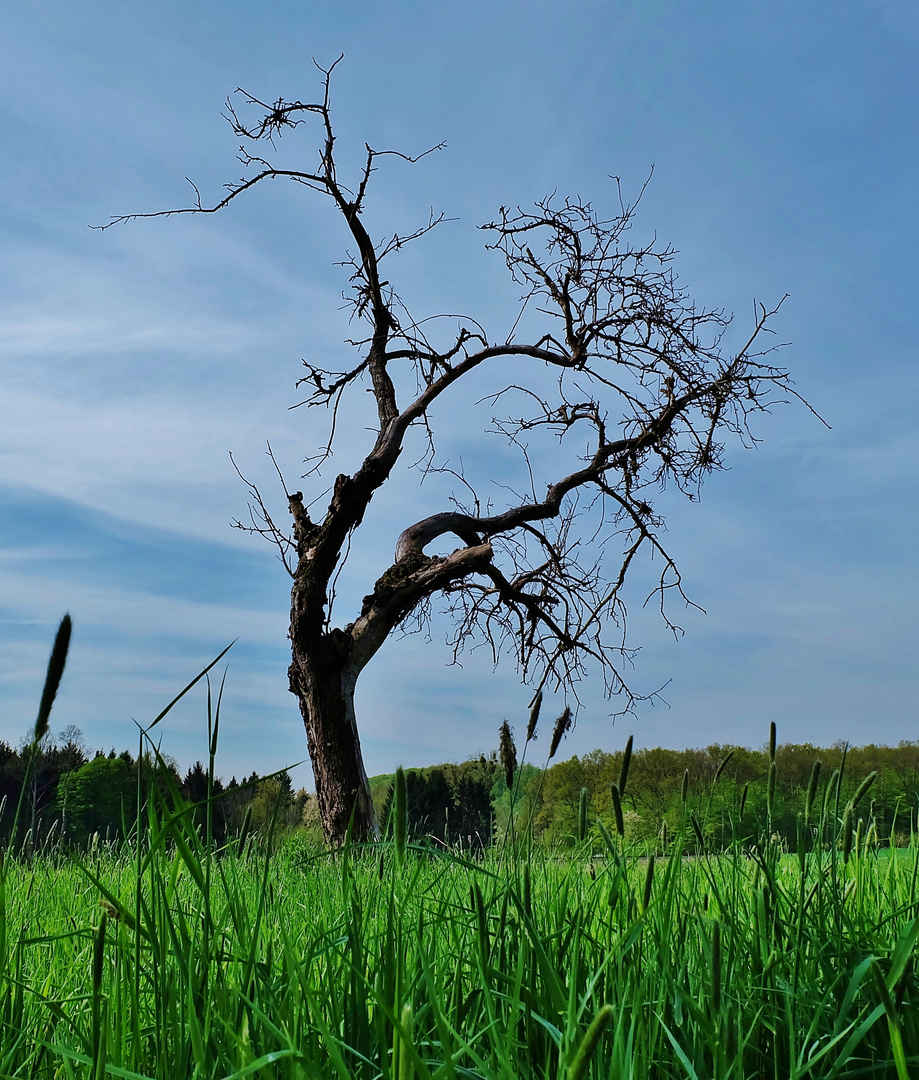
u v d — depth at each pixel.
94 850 3.76
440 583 10.88
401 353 13.07
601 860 1.86
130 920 1.05
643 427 12.98
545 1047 1.16
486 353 13.03
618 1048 0.95
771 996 1.34
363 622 10.78
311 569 10.79
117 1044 1.07
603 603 12.93
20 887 2.75
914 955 1.27
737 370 11.95
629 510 13.13
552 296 13.32
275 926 1.79
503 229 13.05
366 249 12.57
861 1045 1.23
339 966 1.39
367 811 9.70
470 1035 1.13
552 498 13.22
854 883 1.88
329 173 12.02
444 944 1.65
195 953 1.12
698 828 1.78
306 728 10.41
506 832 1.67
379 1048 1.09
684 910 1.65
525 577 12.90
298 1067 0.91
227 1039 1.00
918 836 2.11
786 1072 1.18
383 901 1.68
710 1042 1.08
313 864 3.06
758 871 1.66
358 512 11.20
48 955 2.09
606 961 1.21
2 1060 1.27
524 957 1.20
